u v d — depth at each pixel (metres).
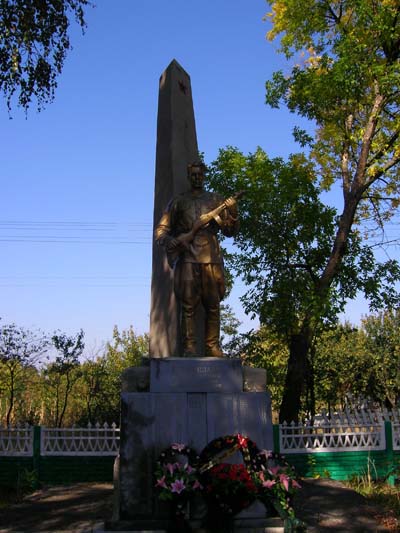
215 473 6.34
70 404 26.77
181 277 7.61
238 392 7.14
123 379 7.21
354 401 21.45
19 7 13.49
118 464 7.25
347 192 16.83
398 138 15.57
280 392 20.67
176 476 6.39
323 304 14.99
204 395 7.08
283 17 16.52
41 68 14.12
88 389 23.97
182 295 7.57
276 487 6.45
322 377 23.33
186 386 7.08
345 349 23.19
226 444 6.73
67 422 24.53
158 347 9.27
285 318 16.66
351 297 17.25
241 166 17.34
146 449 6.87
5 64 13.74
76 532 7.65
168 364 7.12
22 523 8.49
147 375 7.21
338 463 12.29
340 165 17.62
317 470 12.19
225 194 17.17
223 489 6.24
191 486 6.36
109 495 10.45
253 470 6.56
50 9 13.71
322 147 17.61
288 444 12.31
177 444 6.74
